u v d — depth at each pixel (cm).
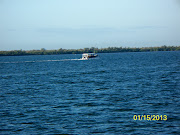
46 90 6856
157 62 17600
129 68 13250
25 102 5322
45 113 4428
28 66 17888
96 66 15662
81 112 4444
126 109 4584
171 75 9569
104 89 6725
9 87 7606
